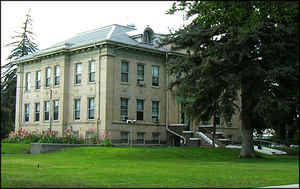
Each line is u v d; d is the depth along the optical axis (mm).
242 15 18922
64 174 17953
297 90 31500
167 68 34625
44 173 18219
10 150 40000
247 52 29828
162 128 48656
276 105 29938
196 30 33156
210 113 34906
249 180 17359
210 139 48625
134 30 48688
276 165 27344
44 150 38250
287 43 30672
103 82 44219
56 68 49719
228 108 32781
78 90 47188
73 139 42500
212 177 18203
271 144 57375
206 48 32531
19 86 56031
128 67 46062
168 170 21547
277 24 29391
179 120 49906
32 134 47594
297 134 54969
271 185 15828
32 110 53312
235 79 30125
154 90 48281
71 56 48469
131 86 46125
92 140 43375
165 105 49250
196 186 14805
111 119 44094
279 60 31172
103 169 21438
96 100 44875
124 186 14039
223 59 30781
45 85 51156
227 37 31828
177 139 49656
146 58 47750
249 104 32219
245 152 34312
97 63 45156
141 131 46594
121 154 33000
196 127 50469
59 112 48531
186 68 33312
